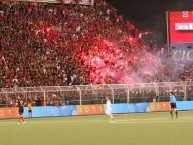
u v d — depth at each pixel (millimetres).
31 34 73812
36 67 67688
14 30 73000
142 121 41844
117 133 28688
